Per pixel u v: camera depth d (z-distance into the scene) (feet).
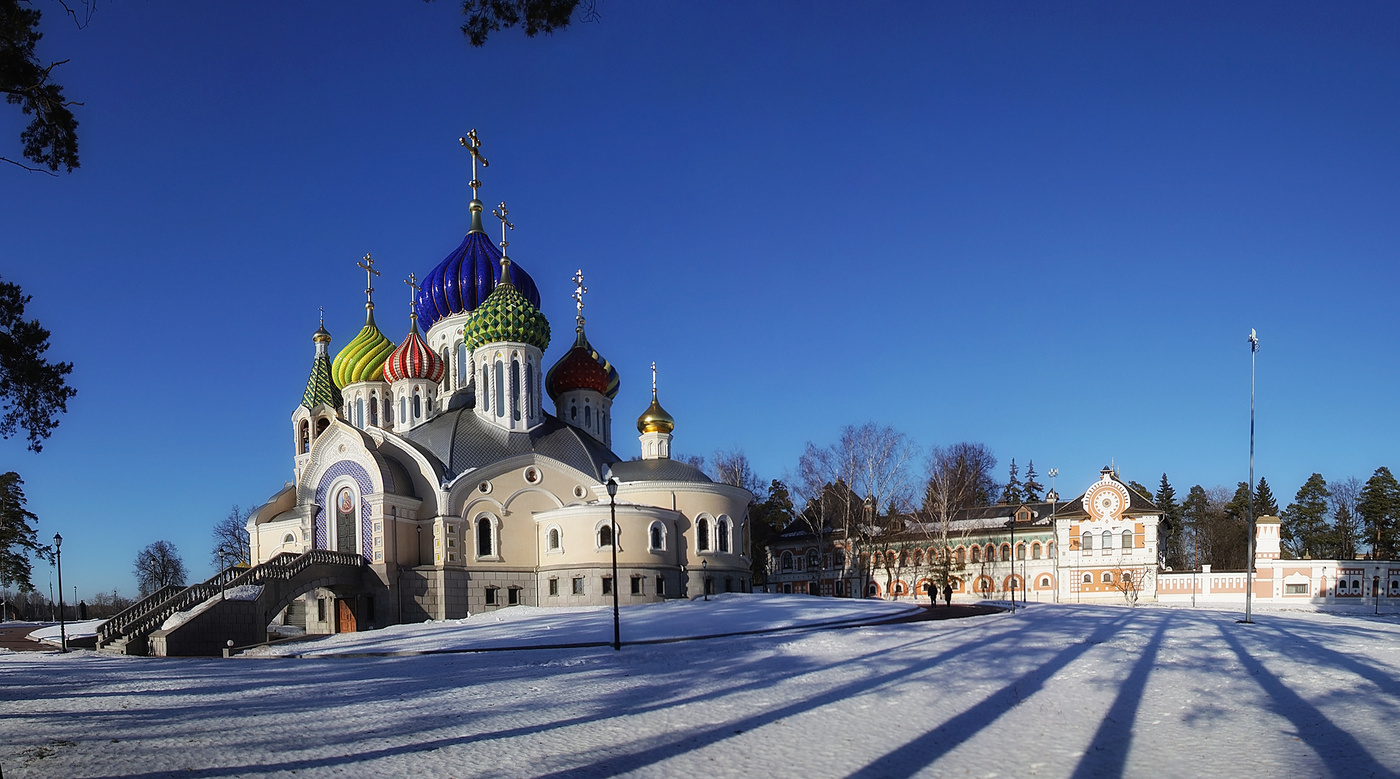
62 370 100.53
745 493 258.37
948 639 118.11
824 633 130.41
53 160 85.87
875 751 53.31
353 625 221.66
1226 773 47.91
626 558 229.45
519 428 255.09
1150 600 311.88
